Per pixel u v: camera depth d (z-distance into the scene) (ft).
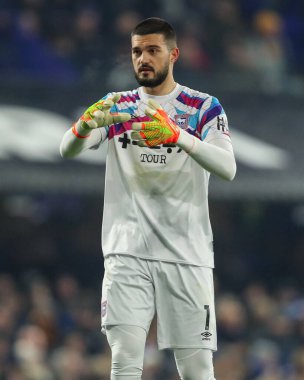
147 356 151.53
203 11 200.95
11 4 192.44
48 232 184.14
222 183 165.89
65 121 167.32
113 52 183.01
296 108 179.32
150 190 72.90
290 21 208.44
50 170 161.58
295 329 168.76
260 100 178.60
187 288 72.95
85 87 171.32
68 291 169.58
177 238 73.15
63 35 190.49
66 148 71.72
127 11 196.34
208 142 72.23
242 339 166.40
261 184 166.61
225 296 174.19
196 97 73.36
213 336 73.51
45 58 185.57
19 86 171.01
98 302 172.76
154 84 72.08
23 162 161.27
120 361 71.92
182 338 73.15
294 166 169.68
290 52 204.44
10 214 183.32
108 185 73.97
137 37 71.87
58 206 185.06
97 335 162.71
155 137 68.23
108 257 73.61
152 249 72.84
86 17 192.95
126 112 73.20
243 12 206.90
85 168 162.91
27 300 166.20
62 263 182.50
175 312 73.15
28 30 187.62
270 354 158.92
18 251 181.47
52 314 159.12
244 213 189.26
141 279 72.74
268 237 189.78
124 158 73.20
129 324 72.02
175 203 73.05
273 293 185.06
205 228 74.13
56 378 149.18
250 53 196.95
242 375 155.94
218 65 193.47
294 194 166.91
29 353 148.56
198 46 193.77
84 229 185.47
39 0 194.70
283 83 191.31
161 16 197.06
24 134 164.66
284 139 173.37
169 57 72.38
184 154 72.69
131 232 73.00
